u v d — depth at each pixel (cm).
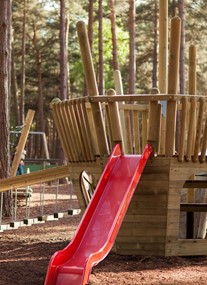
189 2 4628
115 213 1014
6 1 1794
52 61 5966
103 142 1166
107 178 1087
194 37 4738
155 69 4884
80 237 968
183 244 1150
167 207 1126
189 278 975
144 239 1147
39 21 5291
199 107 1116
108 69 5747
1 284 907
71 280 870
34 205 2128
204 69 4934
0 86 1789
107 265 1064
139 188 1138
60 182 3488
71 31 5894
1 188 1434
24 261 1099
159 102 1167
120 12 4591
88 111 1188
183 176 1130
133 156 1129
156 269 1041
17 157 2092
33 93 6150
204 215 1283
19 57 5906
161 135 1209
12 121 6059
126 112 1296
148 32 5459
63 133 1274
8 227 1452
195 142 1128
